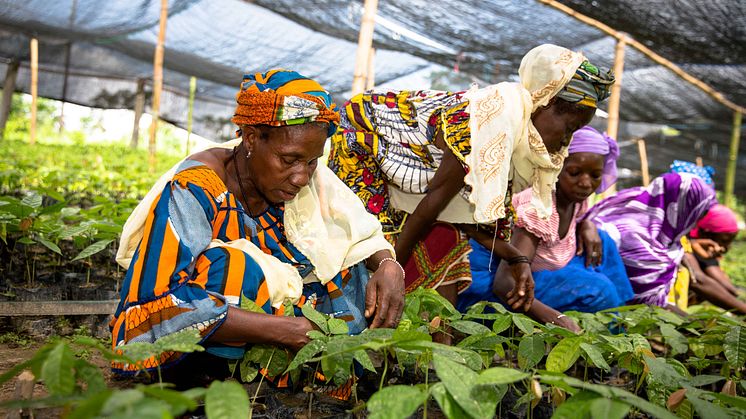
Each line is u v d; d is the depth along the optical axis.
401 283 2.63
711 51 8.61
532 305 3.39
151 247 2.29
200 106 16.66
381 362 3.16
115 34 12.61
